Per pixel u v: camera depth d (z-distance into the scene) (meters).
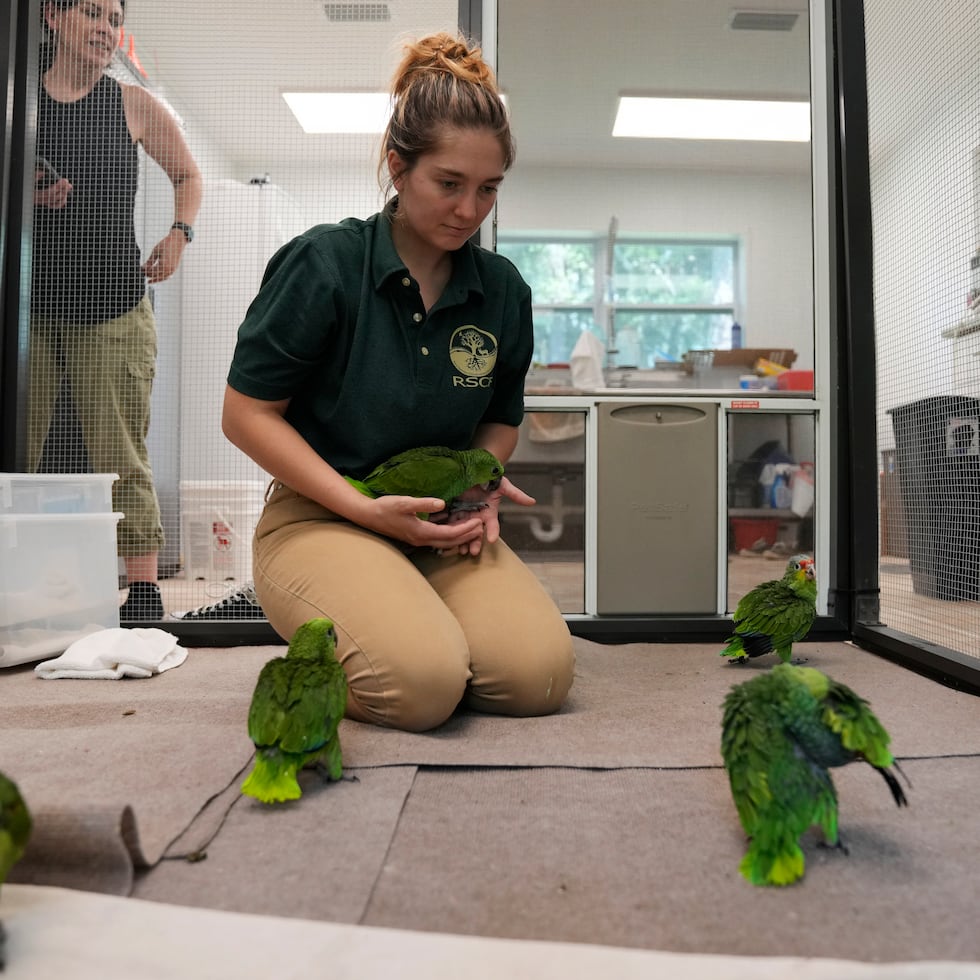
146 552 2.23
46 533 1.85
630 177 3.86
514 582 1.49
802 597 1.76
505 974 0.62
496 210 2.28
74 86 2.17
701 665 1.87
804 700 0.84
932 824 0.95
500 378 1.70
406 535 1.40
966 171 1.87
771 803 0.80
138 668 1.70
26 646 1.80
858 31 2.17
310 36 2.26
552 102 3.22
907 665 1.85
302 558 1.40
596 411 2.33
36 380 2.18
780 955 0.67
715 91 3.09
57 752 1.13
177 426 2.38
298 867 0.82
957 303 1.92
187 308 2.34
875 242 2.31
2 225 2.06
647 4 2.54
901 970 0.62
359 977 0.62
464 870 0.82
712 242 4.27
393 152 1.37
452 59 1.38
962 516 1.91
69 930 0.68
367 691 1.27
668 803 1.00
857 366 2.17
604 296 4.65
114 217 2.19
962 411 1.91
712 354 3.70
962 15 1.86
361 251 1.47
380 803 0.97
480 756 1.14
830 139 2.28
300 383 1.46
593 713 1.40
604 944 0.69
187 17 2.26
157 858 0.82
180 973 0.63
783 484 2.40
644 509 2.34
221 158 2.30
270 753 0.96
